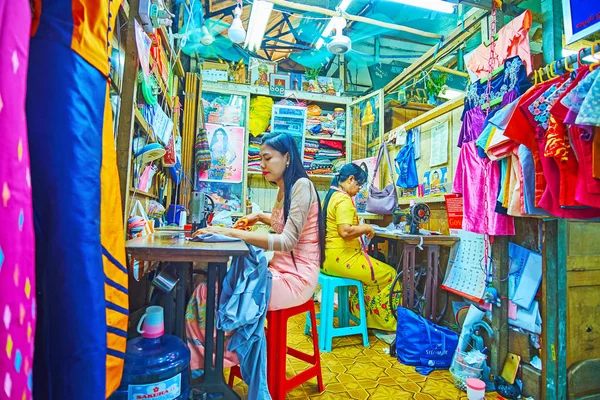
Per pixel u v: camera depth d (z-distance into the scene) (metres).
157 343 1.18
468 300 2.48
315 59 5.45
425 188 3.21
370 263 2.67
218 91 4.22
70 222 0.74
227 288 1.37
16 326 0.55
